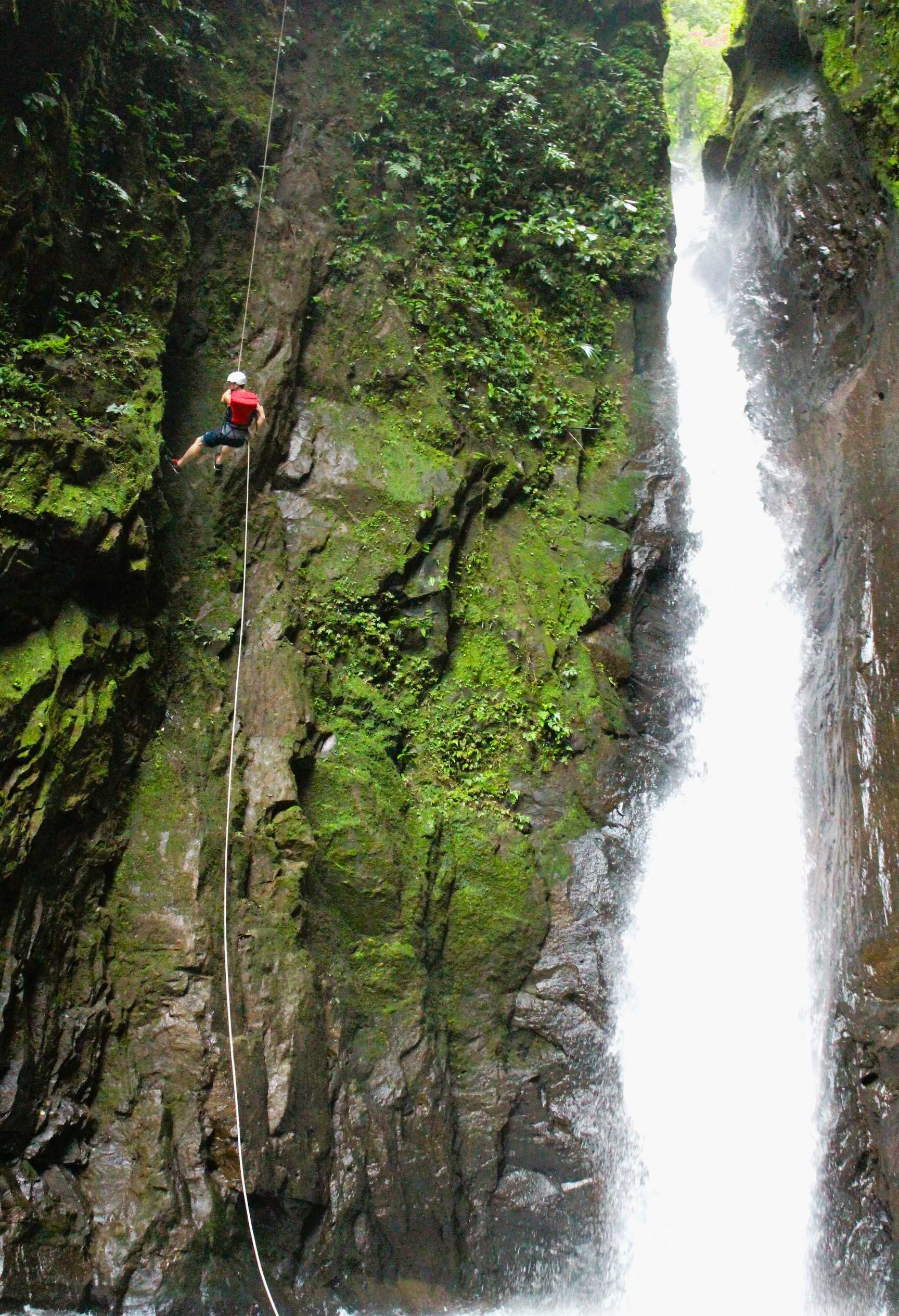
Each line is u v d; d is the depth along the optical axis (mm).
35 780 7762
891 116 13438
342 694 10508
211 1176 7699
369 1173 8500
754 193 16891
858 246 14375
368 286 12859
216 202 12297
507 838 10547
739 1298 8969
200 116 12523
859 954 9555
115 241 10117
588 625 12203
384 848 9789
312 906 9273
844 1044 9336
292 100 13906
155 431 9586
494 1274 8711
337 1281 8070
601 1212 9094
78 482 8555
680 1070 9844
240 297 11984
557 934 10141
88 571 8656
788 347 15352
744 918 10938
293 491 11430
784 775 11992
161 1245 7293
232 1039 8078
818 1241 8969
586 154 15562
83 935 8164
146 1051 7988
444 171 14352
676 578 13281
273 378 11641
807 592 12758
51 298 9281
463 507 12062
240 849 8961
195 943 8297
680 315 17859
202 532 10406
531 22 16047
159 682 9477
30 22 8539
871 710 10570
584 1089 9492
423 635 11219
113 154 10406
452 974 9883
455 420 12594
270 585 10578
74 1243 7160
